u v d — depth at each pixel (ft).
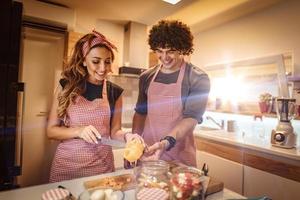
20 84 3.28
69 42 7.76
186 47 4.65
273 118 7.16
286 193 5.47
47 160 8.07
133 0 6.98
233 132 8.27
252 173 6.18
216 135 7.49
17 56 3.18
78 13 8.25
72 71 4.54
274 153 5.69
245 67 8.28
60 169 4.33
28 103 7.88
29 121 7.89
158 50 4.71
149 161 3.53
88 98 4.56
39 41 7.94
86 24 8.59
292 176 5.39
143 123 5.02
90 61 4.54
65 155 4.35
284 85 6.90
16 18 3.17
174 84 4.73
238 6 7.62
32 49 7.86
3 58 3.05
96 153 4.45
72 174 4.31
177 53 4.65
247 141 6.72
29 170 7.90
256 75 7.88
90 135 4.22
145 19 8.69
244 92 8.27
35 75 7.97
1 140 3.08
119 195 2.73
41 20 7.57
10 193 2.97
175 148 4.44
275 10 7.47
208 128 9.25
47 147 8.11
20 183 7.68
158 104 4.82
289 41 7.07
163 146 4.23
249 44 8.25
